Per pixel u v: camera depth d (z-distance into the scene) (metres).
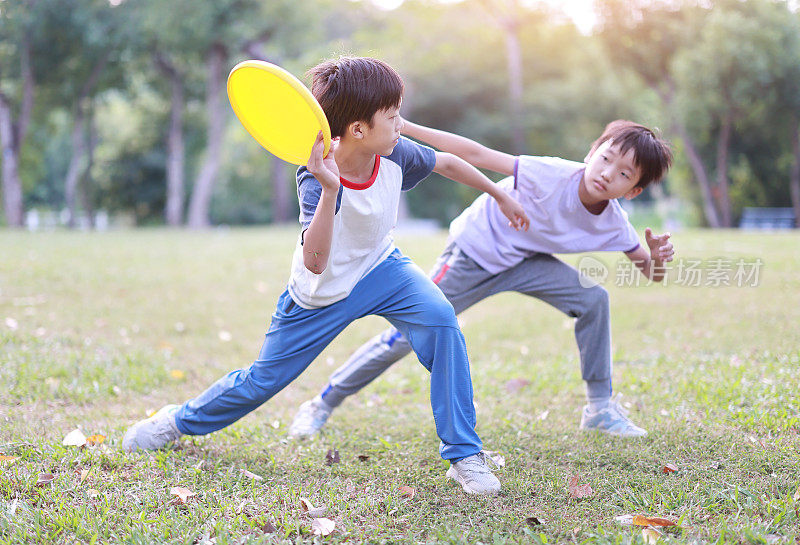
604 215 2.98
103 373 4.03
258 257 9.34
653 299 6.29
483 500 2.45
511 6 31.16
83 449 2.87
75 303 6.01
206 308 6.36
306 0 21.97
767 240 9.96
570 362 4.62
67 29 20.72
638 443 2.97
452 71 32.62
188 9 19.81
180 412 2.82
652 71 23.52
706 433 2.98
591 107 32.38
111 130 33.25
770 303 5.66
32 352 4.29
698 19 22.03
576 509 2.38
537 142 33.81
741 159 25.12
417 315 2.52
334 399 3.29
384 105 2.27
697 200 26.66
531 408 3.68
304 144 2.18
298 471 2.77
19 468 2.62
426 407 3.79
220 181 36.88
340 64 2.30
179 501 2.43
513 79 31.52
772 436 2.93
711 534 2.14
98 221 32.41
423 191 34.78
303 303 2.55
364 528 2.24
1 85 21.53
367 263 2.57
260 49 22.73
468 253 3.05
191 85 25.44
